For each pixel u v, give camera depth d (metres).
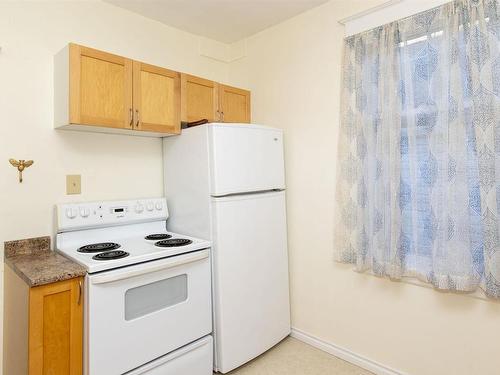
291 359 2.20
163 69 2.11
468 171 1.61
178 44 2.61
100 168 2.14
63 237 1.90
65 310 1.45
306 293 2.39
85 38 2.09
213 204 1.99
